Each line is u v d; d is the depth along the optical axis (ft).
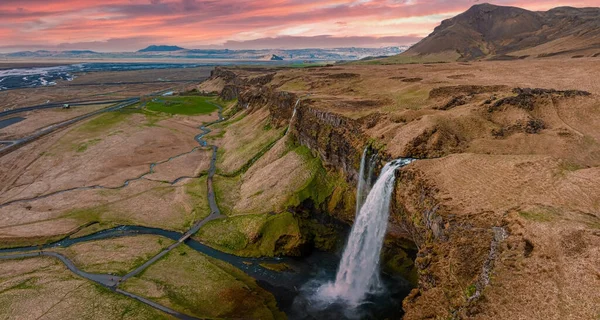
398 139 184.24
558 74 277.85
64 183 294.25
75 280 175.42
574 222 100.48
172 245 208.03
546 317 82.74
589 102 194.59
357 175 207.21
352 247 183.83
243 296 167.43
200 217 238.48
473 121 188.34
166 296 164.76
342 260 187.83
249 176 283.59
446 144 173.27
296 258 200.54
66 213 245.65
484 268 101.76
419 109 223.71
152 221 236.02
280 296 169.58
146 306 157.28
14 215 243.40
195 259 194.59
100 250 202.39
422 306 110.93
